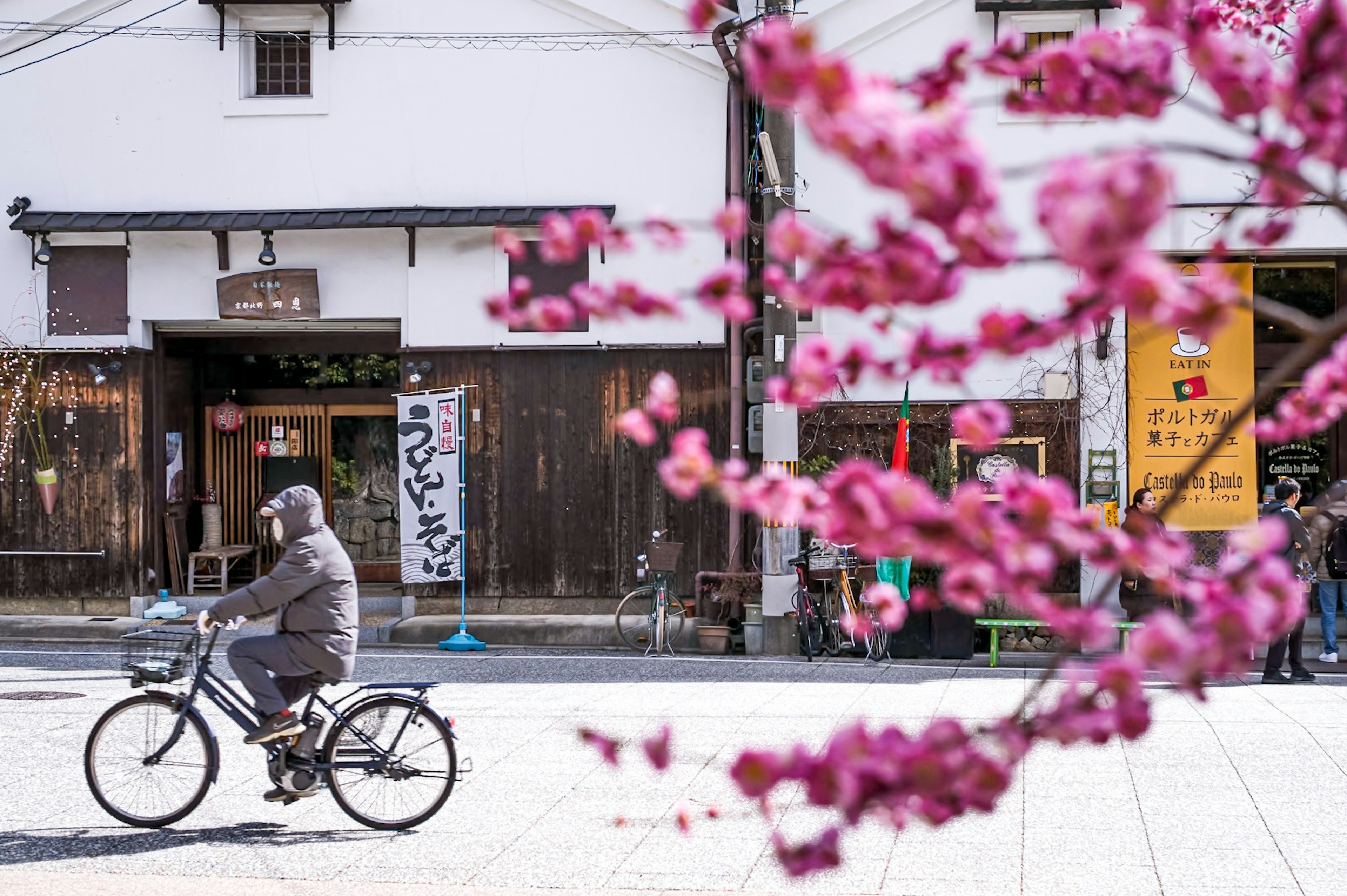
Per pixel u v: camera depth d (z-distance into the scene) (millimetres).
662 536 13039
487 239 12133
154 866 5543
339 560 6164
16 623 13859
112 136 14266
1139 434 12930
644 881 5301
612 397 13703
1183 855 5547
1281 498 10883
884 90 1218
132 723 6289
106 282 14164
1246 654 1406
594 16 13805
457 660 12148
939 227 1238
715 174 13703
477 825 6184
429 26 14039
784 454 12516
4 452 14195
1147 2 1576
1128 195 1027
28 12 14227
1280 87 1512
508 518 13812
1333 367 1980
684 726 8398
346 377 15961
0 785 6965
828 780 1580
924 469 13102
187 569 15164
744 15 12914
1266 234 1940
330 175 14094
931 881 5258
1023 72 1704
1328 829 5902
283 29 14211
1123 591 11359
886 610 2570
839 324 12797
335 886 5234
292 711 6102
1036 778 6961
